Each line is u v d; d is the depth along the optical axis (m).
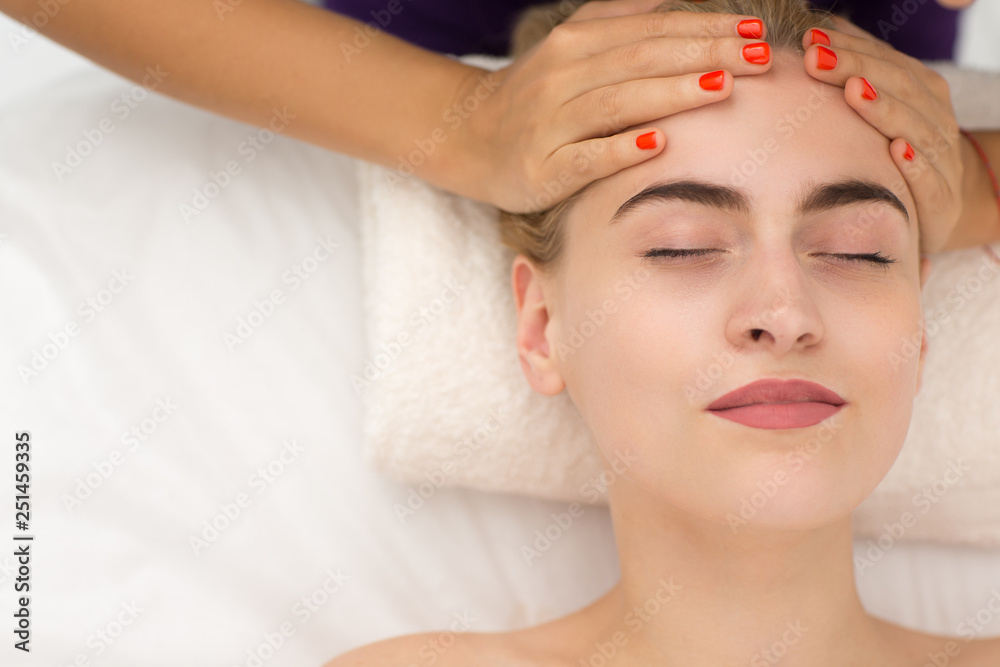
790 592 1.09
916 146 1.08
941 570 1.42
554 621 1.24
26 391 1.31
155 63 1.23
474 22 1.67
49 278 1.36
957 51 1.80
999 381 1.30
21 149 1.42
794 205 0.98
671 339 0.98
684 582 1.11
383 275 1.31
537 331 1.21
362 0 1.64
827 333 0.96
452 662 1.20
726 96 1.00
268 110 1.25
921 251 1.24
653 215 1.00
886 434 0.99
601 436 1.06
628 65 1.05
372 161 1.29
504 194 1.19
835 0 1.48
